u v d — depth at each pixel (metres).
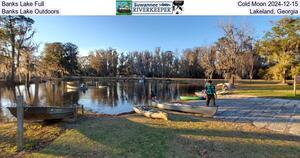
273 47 31.94
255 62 67.88
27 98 27.09
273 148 7.07
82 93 34.31
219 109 14.62
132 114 13.34
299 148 7.07
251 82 52.84
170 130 9.06
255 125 10.16
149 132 8.73
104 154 6.74
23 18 44.12
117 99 26.95
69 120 10.44
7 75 43.19
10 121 12.34
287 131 9.10
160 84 58.66
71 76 90.38
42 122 10.37
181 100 20.67
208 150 6.93
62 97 28.67
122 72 103.19
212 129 9.31
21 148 7.39
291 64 27.45
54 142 7.78
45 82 61.00
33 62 45.34
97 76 100.31
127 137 8.12
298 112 13.38
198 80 76.38
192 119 11.39
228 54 37.62
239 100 19.22
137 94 33.09
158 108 15.56
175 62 101.38
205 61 54.28
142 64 103.44
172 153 6.73
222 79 72.19
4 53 38.22
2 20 41.03
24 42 44.00
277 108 14.91
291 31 28.11
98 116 12.43
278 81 53.72
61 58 80.81
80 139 7.97
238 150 6.92
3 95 29.31
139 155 6.62
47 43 77.56
